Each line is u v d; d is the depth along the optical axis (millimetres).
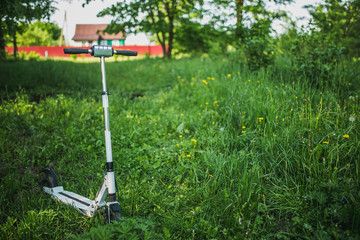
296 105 4094
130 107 5922
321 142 3117
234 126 4293
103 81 2195
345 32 8102
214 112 4898
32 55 21469
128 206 2582
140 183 3014
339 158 2865
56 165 3605
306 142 3100
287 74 5637
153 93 7633
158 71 10758
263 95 4699
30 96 6484
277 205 2604
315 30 5582
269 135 3465
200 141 3988
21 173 3381
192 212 2480
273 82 5312
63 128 4586
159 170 3303
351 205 2248
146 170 3367
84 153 3855
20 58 16906
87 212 2385
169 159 3572
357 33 8266
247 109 4402
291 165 2973
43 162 3590
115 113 5562
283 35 7750
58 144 3918
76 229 2357
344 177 2549
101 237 1874
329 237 2041
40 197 2707
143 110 5859
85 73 9766
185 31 15109
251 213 2410
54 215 2424
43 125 4633
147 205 2641
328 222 2303
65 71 9562
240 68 6949
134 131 4316
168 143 4117
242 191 2609
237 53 7395
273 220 2459
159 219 2490
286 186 2713
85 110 5480
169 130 4664
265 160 3182
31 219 2357
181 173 3207
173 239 2234
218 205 2637
